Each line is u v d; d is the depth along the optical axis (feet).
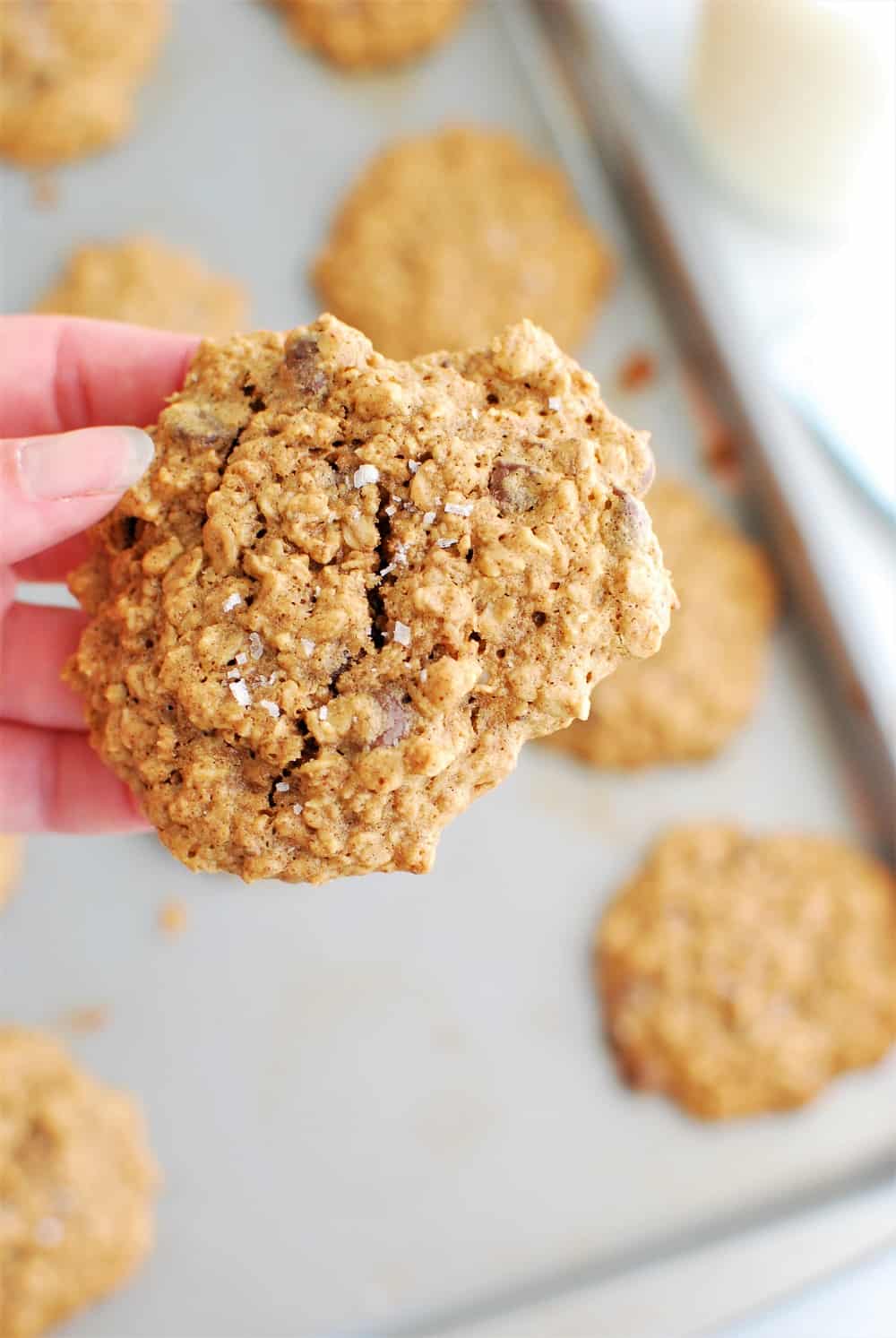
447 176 1.60
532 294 1.57
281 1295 1.37
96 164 1.62
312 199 1.63
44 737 1.23
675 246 1.56
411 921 1.45
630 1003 1.42
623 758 1.48
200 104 1.64
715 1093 1.41
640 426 1.56
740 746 1.50
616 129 1.61
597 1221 1.40
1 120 1.58
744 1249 1.37
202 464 1.02
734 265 1.63
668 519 1.52
